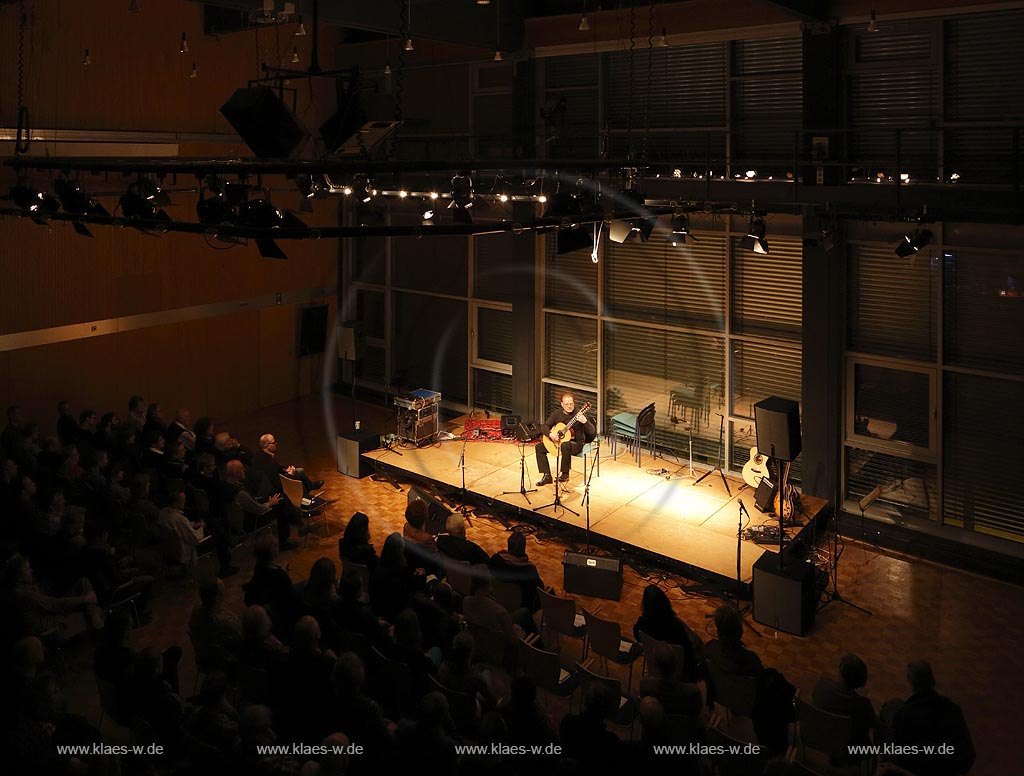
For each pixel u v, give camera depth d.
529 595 9.45
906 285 11.57
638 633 8.20
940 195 10.85
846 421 12.29
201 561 11.41
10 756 6.36
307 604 8.28
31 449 11.79
